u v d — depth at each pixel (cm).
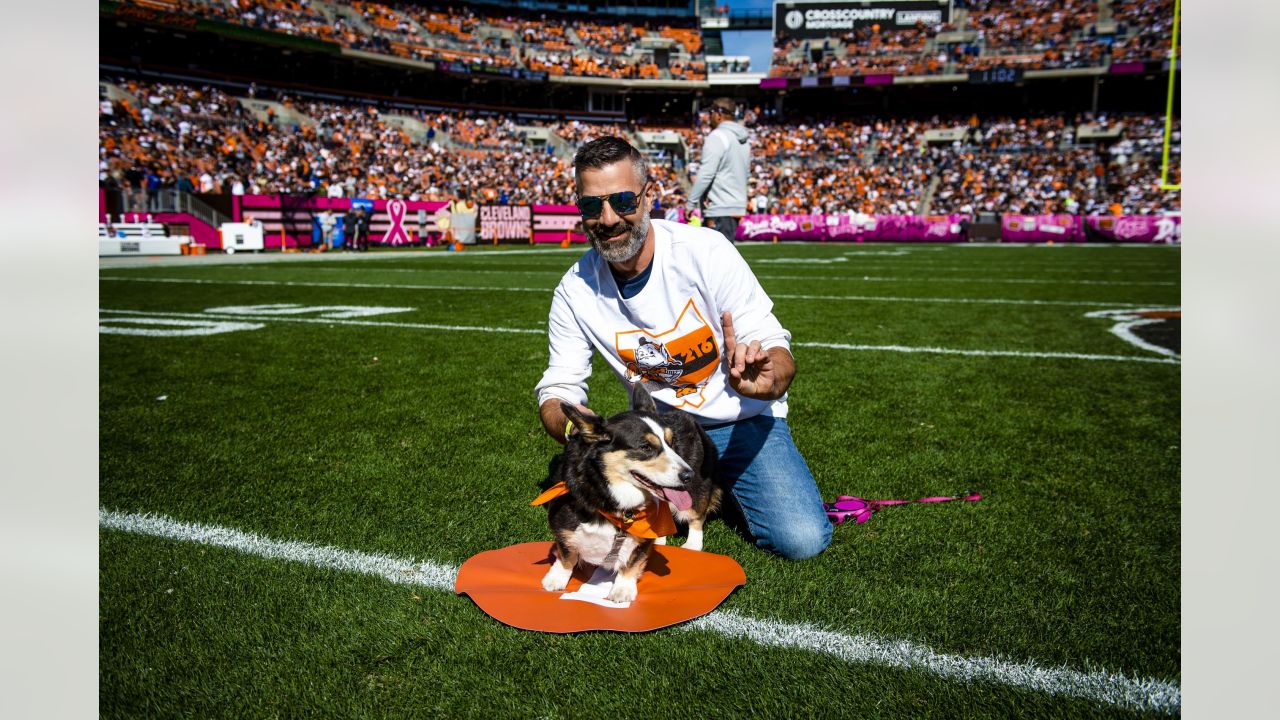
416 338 857
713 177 995
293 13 4375
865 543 329
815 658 243
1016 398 584
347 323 968
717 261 326
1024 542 329
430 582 293
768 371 298
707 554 317
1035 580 294
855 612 271
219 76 4081
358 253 2825
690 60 5494
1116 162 4325
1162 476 412
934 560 312
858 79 4981
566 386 351
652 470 271
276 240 2964
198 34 3831
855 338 855
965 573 300
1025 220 3588
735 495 344
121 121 3133
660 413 321
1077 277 1650
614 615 267
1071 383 633
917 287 1434
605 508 278
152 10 3566
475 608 274
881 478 413
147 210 2655
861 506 363
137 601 276
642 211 310
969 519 354
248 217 2886
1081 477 412
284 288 1417
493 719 215
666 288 330
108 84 3316
